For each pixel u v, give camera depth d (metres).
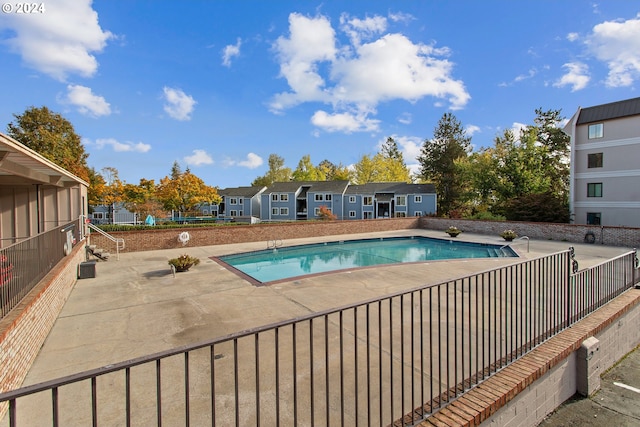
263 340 4.46
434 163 39.53
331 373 3.50
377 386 3.20
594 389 3.55
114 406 3.01
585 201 21.78
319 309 5.94
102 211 37.34
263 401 3.01
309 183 43.75
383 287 7.50
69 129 29.41
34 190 10.03
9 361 3.13
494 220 21.25
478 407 2.40
